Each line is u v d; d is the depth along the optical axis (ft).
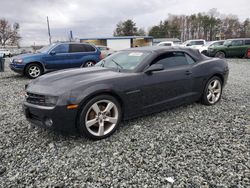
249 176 8.05
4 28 243.40
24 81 29.12
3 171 8.73
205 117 13.89
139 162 9.10
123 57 14.28
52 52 31.07
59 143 10.87
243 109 15.35
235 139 10.88
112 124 11.51
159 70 12.26
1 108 16.83
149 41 140.67
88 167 8.87
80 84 10.56
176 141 10.80
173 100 13.84
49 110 10.14
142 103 12.42
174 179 8.01
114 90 11.16
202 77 15.15
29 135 11.84
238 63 48.60
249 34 262.88
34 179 8.23
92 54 33.96
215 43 63.98
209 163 8.89
